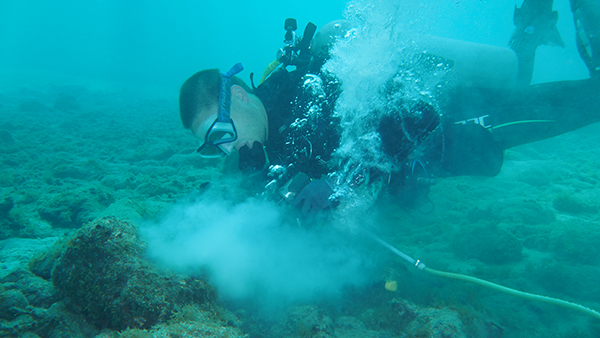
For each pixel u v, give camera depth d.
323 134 1.73
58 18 68.69
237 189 2.49
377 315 1.93
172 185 4.66
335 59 1.75
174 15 77.88
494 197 4.43
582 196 4.16
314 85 1.76
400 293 2.14
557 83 2.51
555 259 2.69
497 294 2.23
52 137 8.17
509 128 2.49
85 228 1.62
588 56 2.66
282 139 1.92
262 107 1.87
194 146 7.75
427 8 1.94
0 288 1.51
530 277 2.43
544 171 5.27
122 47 70.50
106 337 1.41
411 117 1.68
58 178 4.91
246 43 89.81
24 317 1.44
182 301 1.58
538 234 3.11
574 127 2.49
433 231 3.46
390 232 3.49
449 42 2.29
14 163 5.67
